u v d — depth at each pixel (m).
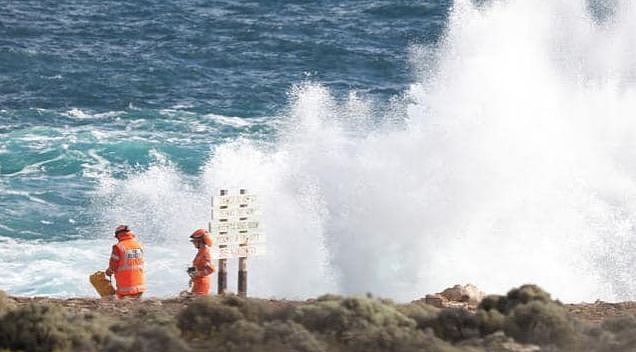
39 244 116.00
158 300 65.44
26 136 176.12
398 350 47.38
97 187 143.38
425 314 53.53
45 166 156.50
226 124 190.88
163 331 46.66
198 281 74.19
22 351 48.19
